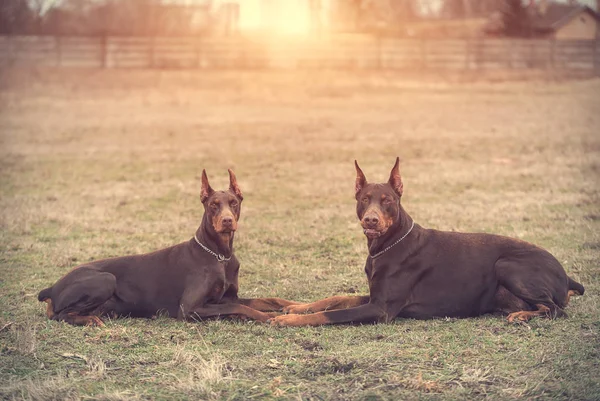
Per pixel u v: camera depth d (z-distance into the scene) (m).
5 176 16.09
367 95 32.34
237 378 5.42
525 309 6.73
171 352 5.99
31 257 9.59
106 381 5.42
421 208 12.35
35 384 5.32
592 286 7.75
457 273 6.76
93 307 6.80
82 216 12.21
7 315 7.10
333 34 61.59
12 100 30.58
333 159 17.80
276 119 25.41
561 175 15.36
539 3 60.66
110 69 40.88
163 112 27.50
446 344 6.06
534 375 5.34
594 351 5.77
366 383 5.28
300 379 5.38
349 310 6.64
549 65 43.38
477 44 45.41
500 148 18.95
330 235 10.74
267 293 7.99
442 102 29.66
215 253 6.97
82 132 22.86
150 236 10.84
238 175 15.96
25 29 51.44
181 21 54.47
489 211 12.02
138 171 16.69
